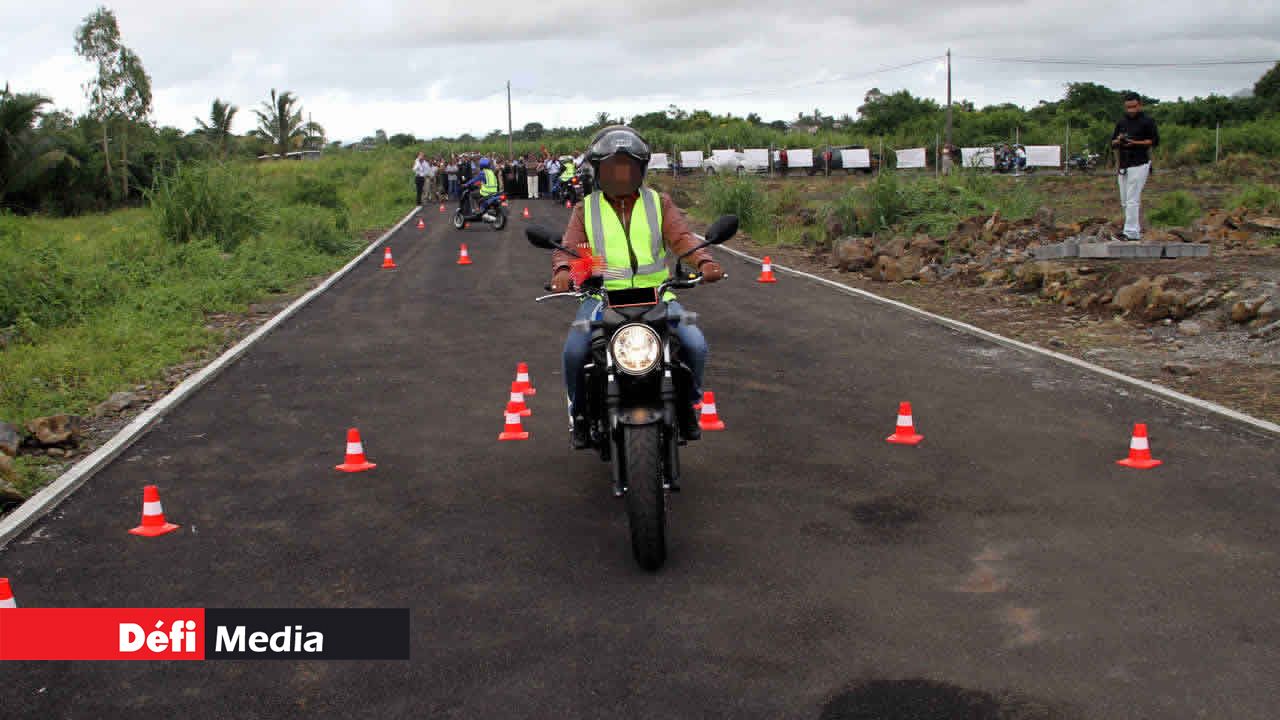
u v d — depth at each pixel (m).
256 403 8.76
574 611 4.62
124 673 4.16
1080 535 5.34
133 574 5.18
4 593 4.57
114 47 45.72
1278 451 6.60
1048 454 6.75
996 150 51.84
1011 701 3.73
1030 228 17.45
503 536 5.60
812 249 20.48
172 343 11.27
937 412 7.93
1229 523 5.43
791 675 3.98
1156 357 9.57
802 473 6.56
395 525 5.81
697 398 5.75
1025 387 8.61
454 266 19.02
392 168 50.81
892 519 5.68
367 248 22.81
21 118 38.38
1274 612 4.38
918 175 22.64
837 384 8.98
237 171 21.66
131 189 43.19
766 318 12.48
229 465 7.02
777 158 53.25
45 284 13.05
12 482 6.54
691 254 5.52
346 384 9.42
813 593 4.73
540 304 14.05
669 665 4.09
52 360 10.19
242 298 14.64
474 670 4.10
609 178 5.44
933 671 3.98
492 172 28.12
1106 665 3.98
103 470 6.95
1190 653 4.05
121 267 15.83
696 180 51.81
